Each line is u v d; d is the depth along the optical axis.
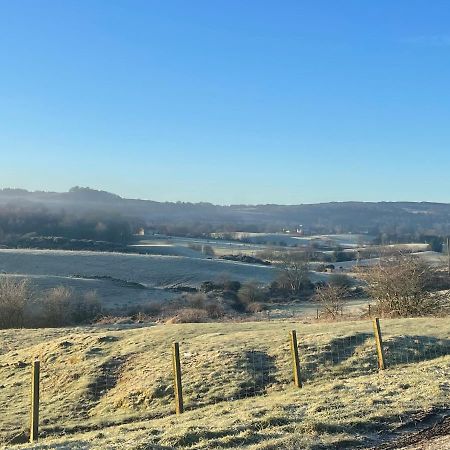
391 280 39.34
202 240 147.25
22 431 17.92
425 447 9.02
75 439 12.91
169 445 10.05
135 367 23.19
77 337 29.98
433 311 38.50
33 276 68.69
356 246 138.25
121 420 17.77
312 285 75.44
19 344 33.34
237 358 21.67
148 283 77.06
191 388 19.42
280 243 147.38
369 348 21.53
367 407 11.88
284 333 26.00
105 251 108.25
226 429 10.74
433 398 12.39
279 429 10.60
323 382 18.05
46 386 23.11
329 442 9.61
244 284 72.06
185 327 30.30
